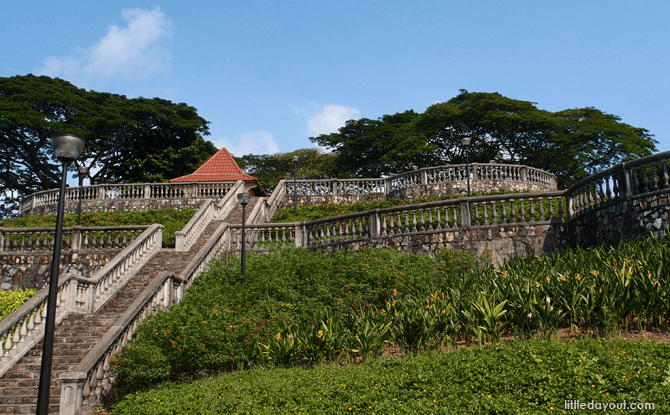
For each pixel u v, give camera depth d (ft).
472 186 92.68
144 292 43.50
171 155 161.89
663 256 30.91
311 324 38.63
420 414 21.89
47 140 150.92
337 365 31.89
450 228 52.54
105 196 105.40
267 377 30.32
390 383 25.64
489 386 23.20
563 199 50.60
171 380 36.35
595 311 29.30
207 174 120.47
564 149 139.44
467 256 46.32
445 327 32.09
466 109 140.67
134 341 37.83
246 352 35.78
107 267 51.83
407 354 31.42
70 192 106.83
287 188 103.09
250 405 25.95
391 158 147.64
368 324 32.71
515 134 144.25
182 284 49.60
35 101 152.76
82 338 42.78
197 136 175.83
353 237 58.34
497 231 50.80
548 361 24.23
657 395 19.88
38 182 160.56
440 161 153.48
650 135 148.36
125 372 35.86
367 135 163.22
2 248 67.62
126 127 158.30
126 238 65.77
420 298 36.01
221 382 30.86
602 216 43.55
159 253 63.16
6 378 38.58
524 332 30.71
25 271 66.44
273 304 41.22
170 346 36.22
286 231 66.23
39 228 67.41
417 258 46.09
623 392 20.72
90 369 35.27
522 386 22.79
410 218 56.29
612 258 33.88
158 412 26.84
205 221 74.13
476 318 31.35
